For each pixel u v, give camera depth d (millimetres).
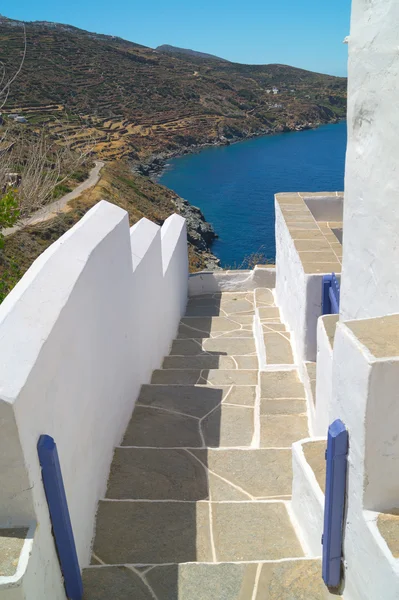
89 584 2814
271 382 5758
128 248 4684
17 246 20562
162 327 7031
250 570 2840
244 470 4070
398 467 2234
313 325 5727
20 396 2074
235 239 41906
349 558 2492
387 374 2084
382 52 3031
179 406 5148
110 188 40344
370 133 3297
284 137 101250
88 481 3301
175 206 45156
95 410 3523
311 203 8914
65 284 3018
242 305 9875
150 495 3723
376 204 3244
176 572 2869
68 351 2875
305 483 3221
